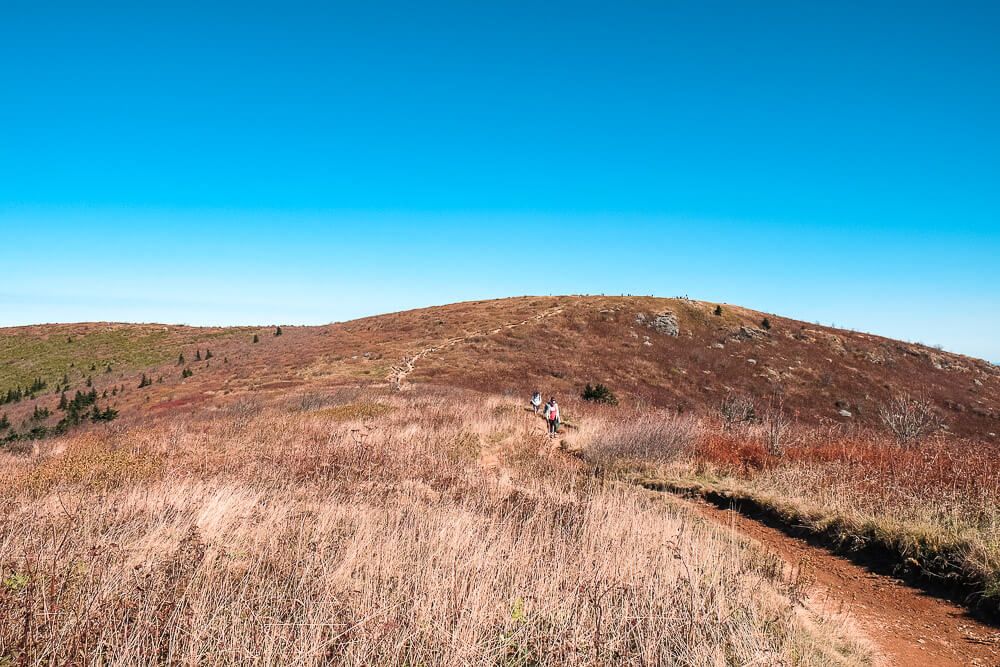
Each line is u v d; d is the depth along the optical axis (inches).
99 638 133.3
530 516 269.1
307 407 995.9
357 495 304.0
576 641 145.9
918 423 604.1
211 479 333.4
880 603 213.8
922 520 261.4
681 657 144.8
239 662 130.6
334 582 176.4
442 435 589.0
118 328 3735.2
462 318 2615.7
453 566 184.4
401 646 138.9
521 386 1572.3
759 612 179.6
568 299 2947.8
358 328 2738.7
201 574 175.8
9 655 125.7
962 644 179.3
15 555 177.2
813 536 293.6
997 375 2493.8
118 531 220.2
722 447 487.2
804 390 2011.6
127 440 577.6
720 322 2605.8
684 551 218.1
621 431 533.3
